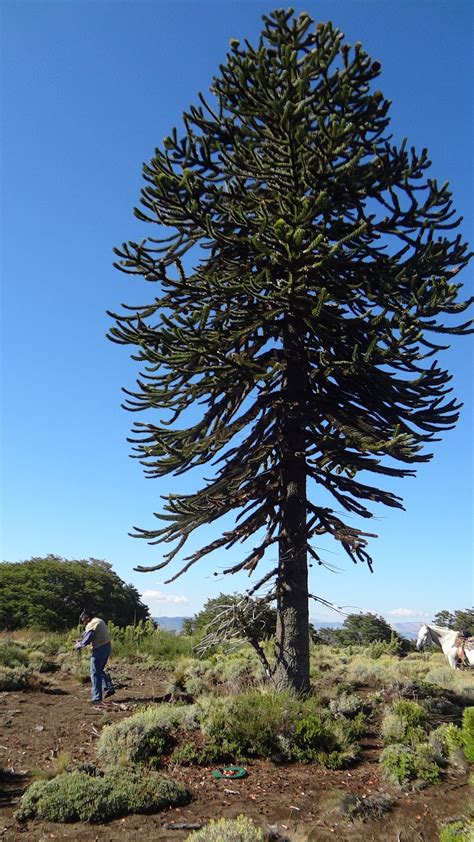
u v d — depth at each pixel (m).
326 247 8.13
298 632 8.25
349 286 8.36
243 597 8.31
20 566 37.06
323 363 8.16
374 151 8.95
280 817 5.00
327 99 8.91
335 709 7.80
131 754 6.05
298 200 8.15
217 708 7.04
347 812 5.03
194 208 8.19
